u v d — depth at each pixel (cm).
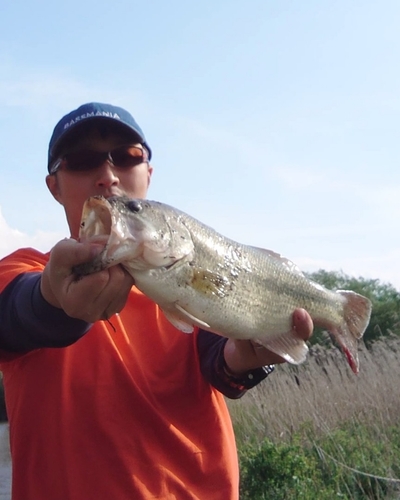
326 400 282
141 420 72
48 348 70
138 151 87
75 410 71
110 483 69
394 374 285
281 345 88
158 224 72
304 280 97
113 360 74
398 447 229
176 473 73
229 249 83
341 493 191
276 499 193
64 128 84
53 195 92
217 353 80
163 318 81
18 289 65
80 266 59
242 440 278
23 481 70
